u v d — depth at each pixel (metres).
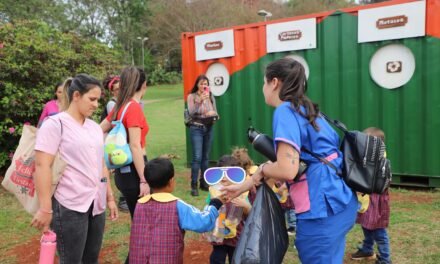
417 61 6.28
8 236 5.26
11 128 7.64
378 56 6.59
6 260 4.55
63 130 2.93
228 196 2.88
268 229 2.64
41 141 2.85
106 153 3.69
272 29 7.51
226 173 3.30
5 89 7.55
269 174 2.58
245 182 2.78
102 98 7.98
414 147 6.44
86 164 3.01
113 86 5.79
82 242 3.06
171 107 24.44
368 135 2.68
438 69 6.14
